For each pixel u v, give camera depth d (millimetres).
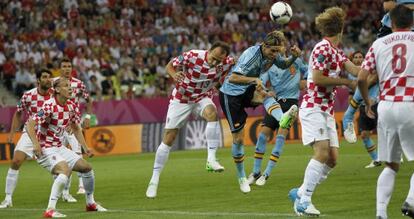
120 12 102438
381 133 28203
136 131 81438
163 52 97875
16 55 90625
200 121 83312
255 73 39281
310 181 31188
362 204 35844
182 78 40594
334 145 32031
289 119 36625
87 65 91000
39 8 97812
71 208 38250
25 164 70438
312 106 31531
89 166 35531
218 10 110188
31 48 91500
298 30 109375
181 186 46438
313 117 31422
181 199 40219
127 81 92062
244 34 106750
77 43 93375
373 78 29953
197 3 110125
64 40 93438
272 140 83062
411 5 35281
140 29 100938
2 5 95688
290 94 46594
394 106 27359
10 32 92938
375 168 52875
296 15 111750
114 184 49562
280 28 103438
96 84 88625
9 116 79062
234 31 106062
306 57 105375
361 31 114125
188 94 41562
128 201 40375
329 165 32500
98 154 78688
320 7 118750
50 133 35625
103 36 97375
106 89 89938
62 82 35531
